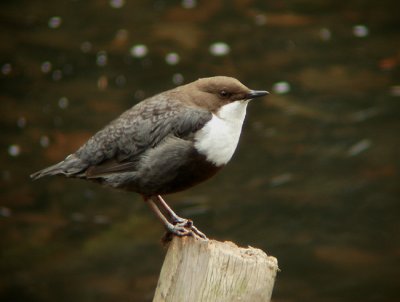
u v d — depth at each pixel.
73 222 13.63
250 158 14.96
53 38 18.61
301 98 16.39
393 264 12.48
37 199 14.23
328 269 12.39
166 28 18.94
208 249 6.01
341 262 12.51
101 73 17.27
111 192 14.53
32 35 18.75
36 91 16.73
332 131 15.46
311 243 12.98
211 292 5.89
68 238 13.25
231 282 5.89
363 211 13.61
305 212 13.66
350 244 12.89
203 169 7.50
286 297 11.77
